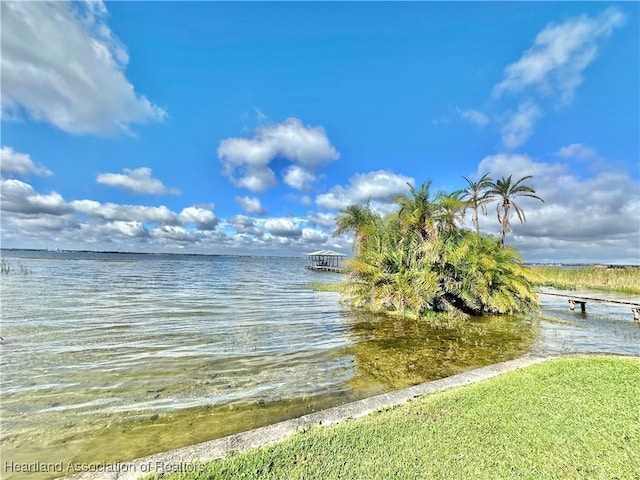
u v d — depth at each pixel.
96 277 26.89
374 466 2.75
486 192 23.94
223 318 11.22
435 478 2.60
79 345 7.55
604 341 9.34
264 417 4.34
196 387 5.32
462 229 14.15
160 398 4.89
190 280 27.62
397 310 12.55
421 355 7.33
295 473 2.66
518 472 2.68
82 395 4.95
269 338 8.61
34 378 5.57
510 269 13.88
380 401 4.18
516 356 7.42
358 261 13.72
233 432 3.95
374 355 7.27
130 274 31.72
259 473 2.66
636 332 10.69
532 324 11.63
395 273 13.21
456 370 6.34
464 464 2.78
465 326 10.84
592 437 3.23
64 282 21.83
